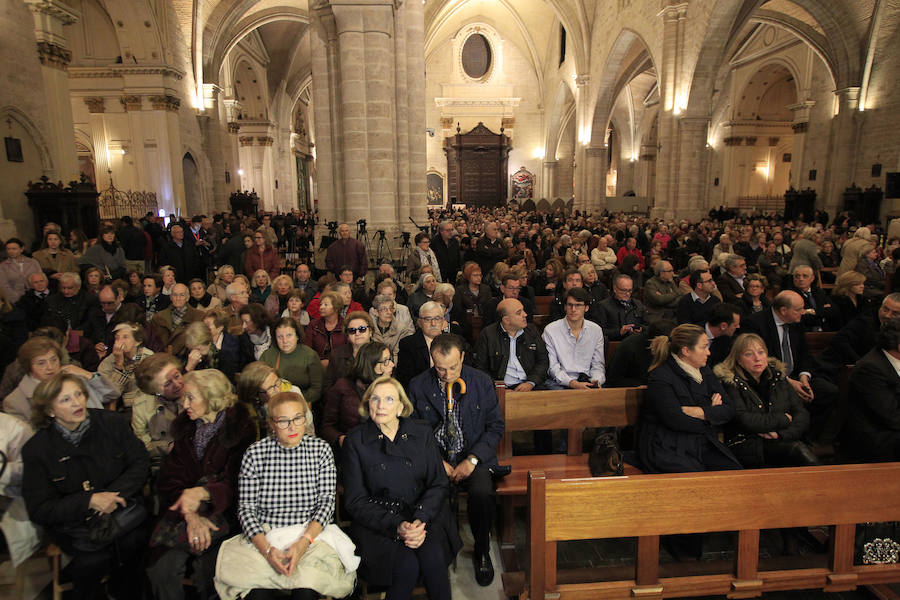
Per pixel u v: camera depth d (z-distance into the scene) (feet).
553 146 143.95
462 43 142.92
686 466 11.95
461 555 12.32
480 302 24.07
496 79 145.38
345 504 10.36
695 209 70.54
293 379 14.97
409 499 10.48
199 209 72.13
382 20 33.47
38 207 39.78
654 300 23.49
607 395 13.23
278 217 86.33
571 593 9.29
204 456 10.80
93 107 62.13
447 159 144.56
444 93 143.84
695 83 67.56
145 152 61.82
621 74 107.45
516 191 148.36
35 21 41.04
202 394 10.53
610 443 12.16
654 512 9.09
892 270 30.40
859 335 15.83
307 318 21.13
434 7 111.04
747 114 107.14
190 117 69.41
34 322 21.88
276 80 119.34
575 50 108.99
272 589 9.71
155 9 59.52
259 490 10.15
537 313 26.99
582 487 8.91
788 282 24.63
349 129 34.32
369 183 35.37
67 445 10.04
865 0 70.69
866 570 9.87
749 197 108.06
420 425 10.90
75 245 33.68
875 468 9.43
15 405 12.16
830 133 84.48
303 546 9.67
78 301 20.71
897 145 69.72
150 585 10.68
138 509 10.80
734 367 13.01
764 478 9.16
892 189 56.95
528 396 12.97
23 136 40.29
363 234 34.37
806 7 73.77
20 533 10.29
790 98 107.14
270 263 30.91
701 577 9.68
